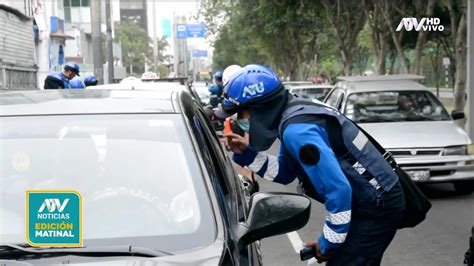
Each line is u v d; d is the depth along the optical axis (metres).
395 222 3.62
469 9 13.81
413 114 10.29
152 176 2.96
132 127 3.18
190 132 3.18
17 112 3.28
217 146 3.96
